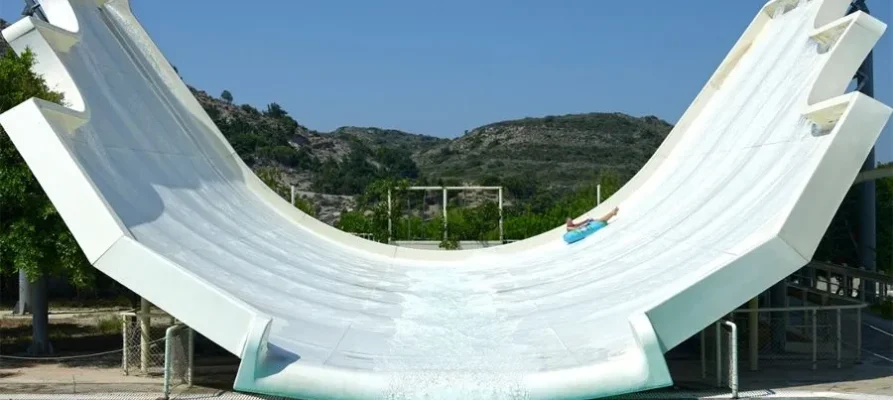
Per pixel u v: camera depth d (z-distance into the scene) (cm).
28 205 1612
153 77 2088
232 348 1193
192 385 1455
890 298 2397
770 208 1416
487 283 1956
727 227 1523
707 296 1236
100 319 2431
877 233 2981
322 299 1588
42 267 1656
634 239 1947
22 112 1295
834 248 2877
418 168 10694
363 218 3731
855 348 1706
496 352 1287
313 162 8650
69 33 1697
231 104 9138
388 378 1155
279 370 1151
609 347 1215
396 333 1413
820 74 1573
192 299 1217
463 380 1151
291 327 1341
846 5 1845
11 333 2164
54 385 1452
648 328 1147
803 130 1571
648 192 2259
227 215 1889
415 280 1994
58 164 1277
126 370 1567
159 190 1672
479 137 12062
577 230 2302
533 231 3841
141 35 2147
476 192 7650
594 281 1684
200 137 2183
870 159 2495
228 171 2244
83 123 1525
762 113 1842
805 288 2033
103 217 1256
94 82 1723
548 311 1530
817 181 1298
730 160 1838
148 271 1235
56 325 2314
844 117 1325
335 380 1146
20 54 1622
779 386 1401
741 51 2227
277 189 3862
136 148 1722
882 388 1373
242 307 1193
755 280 1257
